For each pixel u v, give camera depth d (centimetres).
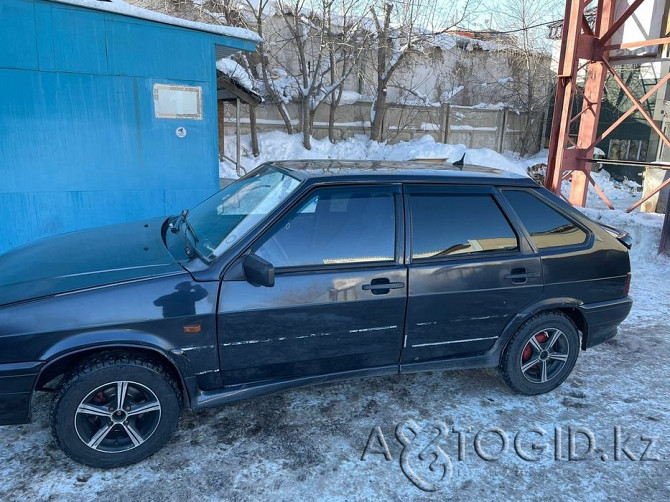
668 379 398
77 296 261
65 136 561
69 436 262
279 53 1766
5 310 253
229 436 309
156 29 583
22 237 563
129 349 272
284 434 313
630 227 771
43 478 267
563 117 827
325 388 372
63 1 525
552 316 355
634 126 1953
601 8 875
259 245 289
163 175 622
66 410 259
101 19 554
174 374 289
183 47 603
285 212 296
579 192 956
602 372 408
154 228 370
